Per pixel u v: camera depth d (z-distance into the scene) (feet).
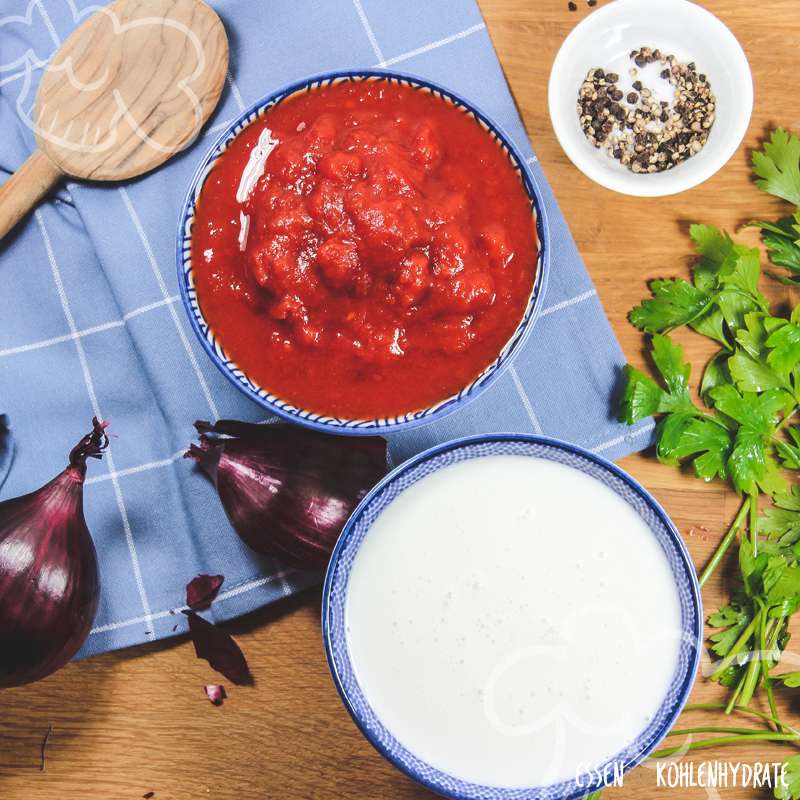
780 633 2.08
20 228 2.14
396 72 1.97
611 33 2.11
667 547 1.94
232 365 1.96
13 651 1.98
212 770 2.10
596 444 2.09
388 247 1.87
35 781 2.11
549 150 2.12
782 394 2.05
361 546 1.95
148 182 2.11
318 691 2.10
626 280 2.11
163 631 2.10
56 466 2.13
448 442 1.92
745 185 2.12
